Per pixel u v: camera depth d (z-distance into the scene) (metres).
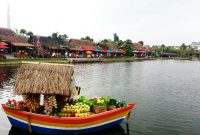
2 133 14.73
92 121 14.40
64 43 83.38
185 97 27.27
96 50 90.62
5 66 47.88
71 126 13.93
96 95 27.55
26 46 65.88
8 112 14.57
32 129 14.18
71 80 14.72
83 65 66.31
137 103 23.81
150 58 121.06
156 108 21.98
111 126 15.92
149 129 16.50
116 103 16.22
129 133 15.65
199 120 18.75
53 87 13.92
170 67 74.38
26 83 13.97
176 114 20.23
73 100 16.08
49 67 14.59
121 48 110.88
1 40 61.94
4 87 28.95
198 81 41.47
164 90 31.53
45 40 75.56
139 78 43.75
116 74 48.75
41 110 14.97
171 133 15.95
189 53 162.62
